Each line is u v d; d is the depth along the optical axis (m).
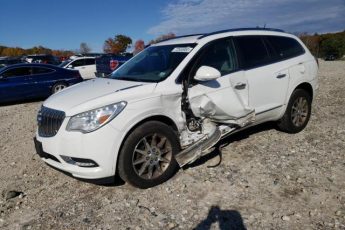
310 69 6.04
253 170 4.61
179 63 4.57
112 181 4.07
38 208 3.96
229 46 5.07
